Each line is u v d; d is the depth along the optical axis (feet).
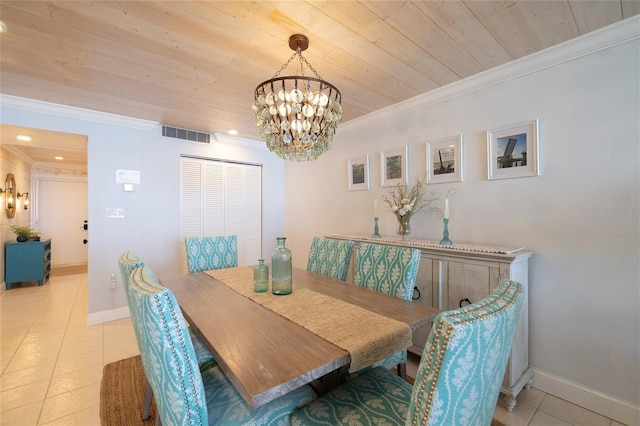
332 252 7.48
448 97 7.87
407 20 5.11
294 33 5.47
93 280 9.85
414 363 7.40
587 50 5.65
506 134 6.79
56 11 4.83
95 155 9.87
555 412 5.59
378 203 9.87
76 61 6.46
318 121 5.19
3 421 5.30
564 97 5.97
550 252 6.18
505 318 2.26
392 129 9.39
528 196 6.49
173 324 2.77
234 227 13.28
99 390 6.22
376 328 3.92
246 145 13.43
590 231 5.69
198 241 8.56
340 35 5.54
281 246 5.61
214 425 3.29
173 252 11.52
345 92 8.13
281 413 3.59
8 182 14.53
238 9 4.81
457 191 7.75
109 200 10.14
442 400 2.05
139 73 7.02
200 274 7.16
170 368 2.76
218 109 9.46
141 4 4.68
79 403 5.80
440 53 6.19
